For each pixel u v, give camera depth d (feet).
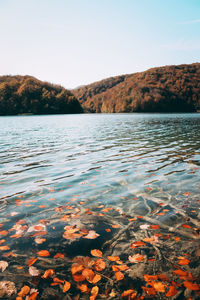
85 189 14.46
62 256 7.60
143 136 45.65
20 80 343.46
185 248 8.08
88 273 6.77
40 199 12.78
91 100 422.41
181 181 15.97
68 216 10.62
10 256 7.58
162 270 6.92
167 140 39.29
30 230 9.29
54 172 18.79
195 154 26.27
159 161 22.65
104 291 6.08
